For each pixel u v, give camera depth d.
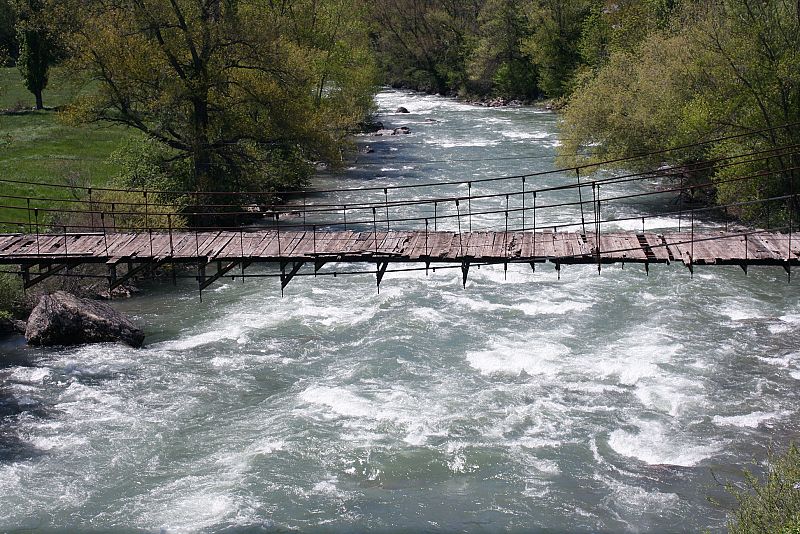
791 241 23.70
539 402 23.05
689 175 43.09
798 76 36.66
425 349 26.62
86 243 26.69
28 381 24.95
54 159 48.59
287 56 41.62
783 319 28.34
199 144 39.50
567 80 84.88
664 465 20.08
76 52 38.84
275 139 41.91
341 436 21.62
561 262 22.84
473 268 34.62
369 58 74.38
